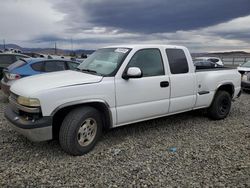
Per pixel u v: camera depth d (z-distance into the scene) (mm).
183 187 3277
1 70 10305
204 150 4496
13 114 4254
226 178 3504
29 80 4438
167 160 4074
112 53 5016
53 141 4789
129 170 3725
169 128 5766
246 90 11883
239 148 4598
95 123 4367
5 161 3953
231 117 6902
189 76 5637
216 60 23453
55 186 3273
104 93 4352
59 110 3998
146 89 4875
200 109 6574
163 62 5250
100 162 3982
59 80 4230
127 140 4957
